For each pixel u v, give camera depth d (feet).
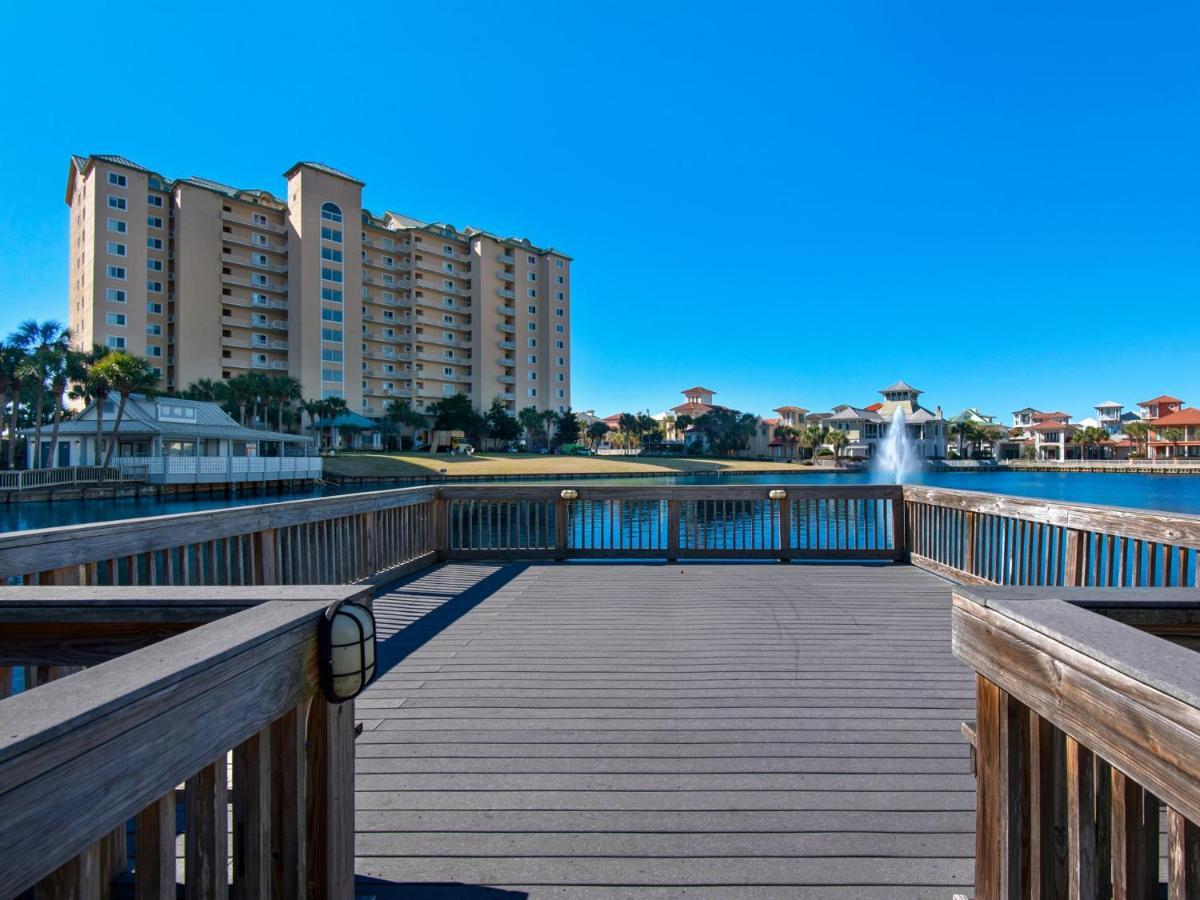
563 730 9.21
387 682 11.16
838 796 7.45
